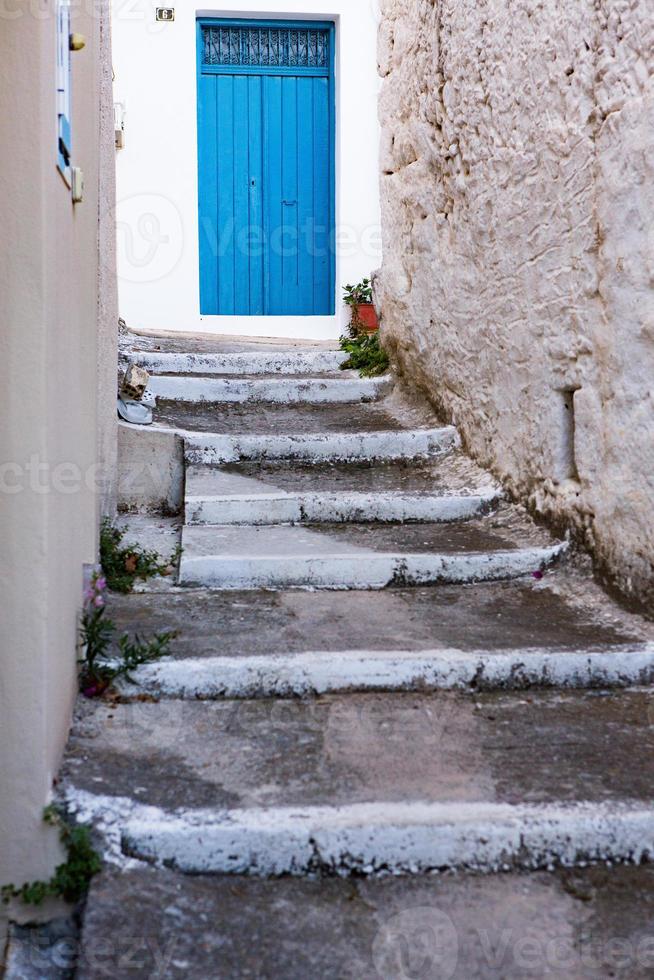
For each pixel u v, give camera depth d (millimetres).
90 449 3439
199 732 2754
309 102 8688
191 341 7207
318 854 2273
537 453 4297
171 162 8398
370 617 3510
